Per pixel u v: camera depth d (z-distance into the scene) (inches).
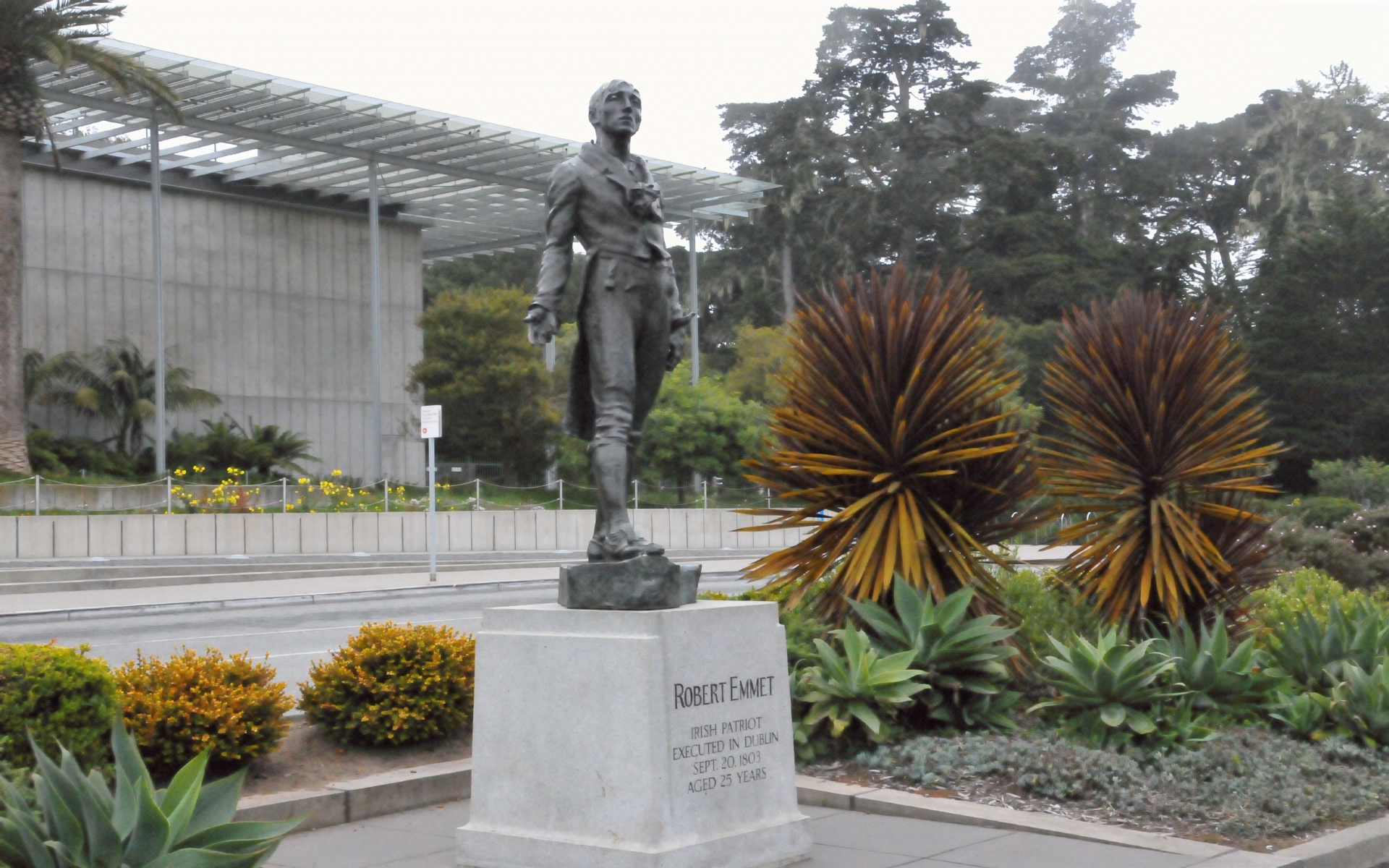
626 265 250.8
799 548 379.6
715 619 235.5
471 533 1205.7
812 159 2300.7
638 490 1432.1
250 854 180.9
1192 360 409.1
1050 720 345.7
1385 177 2447.1
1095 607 399.2
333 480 1405.0
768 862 237.3
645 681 222.4
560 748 231.0
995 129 2288.4
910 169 2235.5
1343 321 1834.4
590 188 250.5
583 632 232.4
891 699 318.0
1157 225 2469.2
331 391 1670.8
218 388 1568.7
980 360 394.3
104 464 1322.6
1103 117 2856.8
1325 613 460.1
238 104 1251.2
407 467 1732.3
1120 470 401.7
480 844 237.0
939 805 282.5
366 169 1515.7
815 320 388.2
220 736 283.7
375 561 1070.4
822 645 334.0
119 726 204.7
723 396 1496.1
